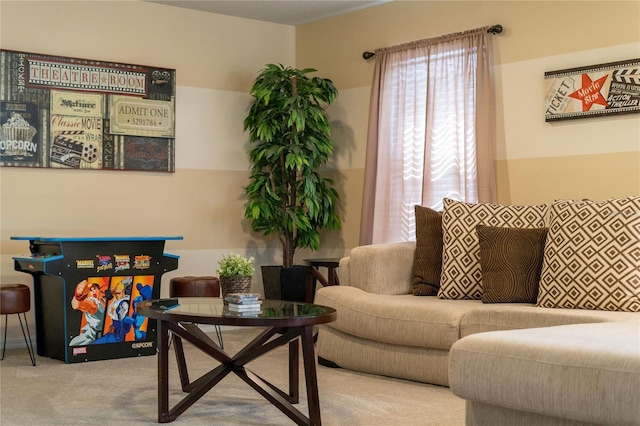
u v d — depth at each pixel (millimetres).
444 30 6094
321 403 3930
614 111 5074
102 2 6293
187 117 6719
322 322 3396
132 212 6422
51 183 6051
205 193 6820
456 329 4098
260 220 6738
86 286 5254
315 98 6633
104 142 6270
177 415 3607
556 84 5363
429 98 6039
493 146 5691
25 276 5953
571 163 5312
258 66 7148
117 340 5371
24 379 4629
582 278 4008
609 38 5137
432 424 3518
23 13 5938
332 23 6996
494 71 5738
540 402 2482
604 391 2338
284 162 6652
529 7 5551
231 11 6859
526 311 3891
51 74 6035
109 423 3562
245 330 6773
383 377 4570
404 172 6254
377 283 4910
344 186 6898
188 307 3715
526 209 4730
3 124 5844
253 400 4031
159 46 6578
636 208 4043
